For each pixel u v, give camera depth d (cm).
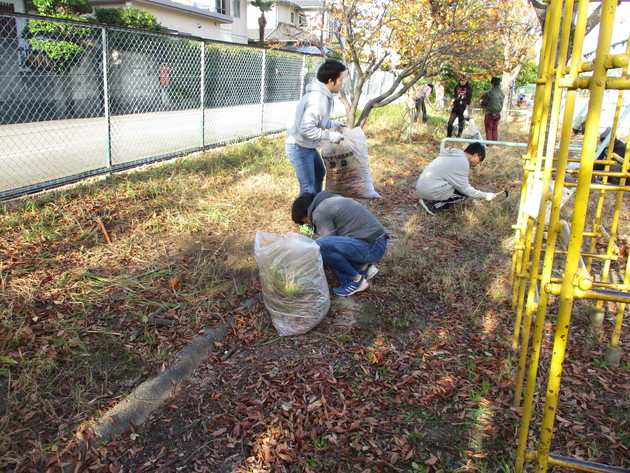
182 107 1188
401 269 413
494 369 288
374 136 1112
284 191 604
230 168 706
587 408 257
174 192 567
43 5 1430
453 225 534
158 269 389
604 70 135
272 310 323
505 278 402
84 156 762
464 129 1227
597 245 482
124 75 1117
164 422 247
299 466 221
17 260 384
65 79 1003
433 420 249
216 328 317
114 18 1612
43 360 271
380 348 307
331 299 364
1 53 862
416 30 667
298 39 736
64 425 235
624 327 333
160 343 296
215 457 226
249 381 276
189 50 1179
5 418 233
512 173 804
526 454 179
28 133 932
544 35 256
